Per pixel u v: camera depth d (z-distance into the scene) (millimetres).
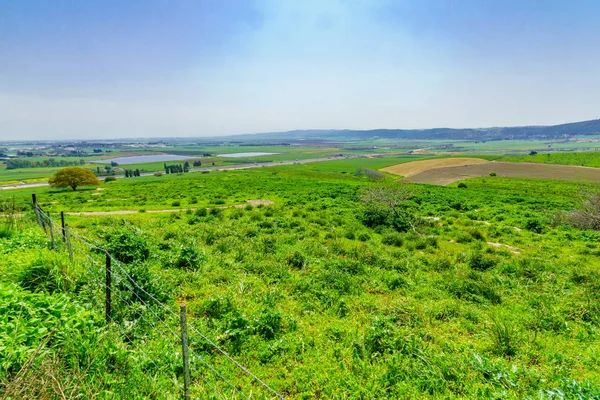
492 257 15094
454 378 6137
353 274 11945
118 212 27953
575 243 20094
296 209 29516
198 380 5555
